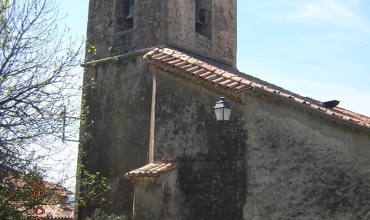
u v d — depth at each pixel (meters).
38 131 9.70
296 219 9.61
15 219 9.48
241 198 10.23
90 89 15.00
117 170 13.62
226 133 10.71
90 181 12.97
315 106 10.12
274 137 10.16
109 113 14.38
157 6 14.70
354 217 9.17
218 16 16.78
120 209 13.21
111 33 15.35
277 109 10.23
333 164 9.52
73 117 10.12
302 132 9.90
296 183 9.75
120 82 14.41
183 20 15.23
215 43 16.45
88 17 16.03
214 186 10.62
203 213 10.61
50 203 9.91
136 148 13.41
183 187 11.00
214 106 11.02
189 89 11.49
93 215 13.18
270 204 9.91
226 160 10.59
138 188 11.01
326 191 9.47
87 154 14.42
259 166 10.16
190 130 11.24
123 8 15.84
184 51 15.05
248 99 10.58
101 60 14.97
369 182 9.17
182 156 11.20
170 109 11.68
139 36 14.82
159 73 12.11
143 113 13.57
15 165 9.43
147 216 10.75
